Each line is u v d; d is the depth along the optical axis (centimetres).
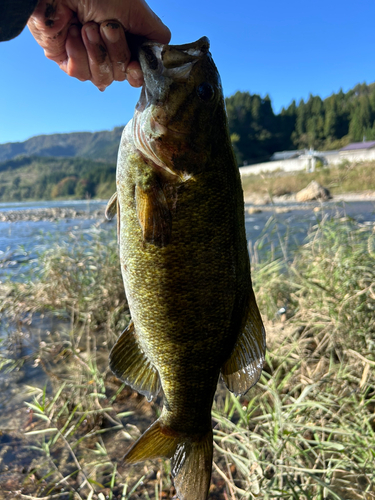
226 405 51
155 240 30
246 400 60
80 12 29
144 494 43
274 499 38
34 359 73
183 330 32
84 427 54
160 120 30
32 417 56
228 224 32
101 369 69
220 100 32
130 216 32
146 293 32
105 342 77
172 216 30
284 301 85
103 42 30
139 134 31
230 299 32
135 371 35
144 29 32
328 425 47
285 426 45
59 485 44
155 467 47
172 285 31
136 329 34
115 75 32
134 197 32
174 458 33
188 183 30
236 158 34
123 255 33
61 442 52
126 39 31
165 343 32
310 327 71
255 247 107
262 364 31
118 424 55
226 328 33
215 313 32
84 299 89
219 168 32
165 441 34
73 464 48
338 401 50
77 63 31
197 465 33
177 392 33
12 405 59
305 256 94
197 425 34
